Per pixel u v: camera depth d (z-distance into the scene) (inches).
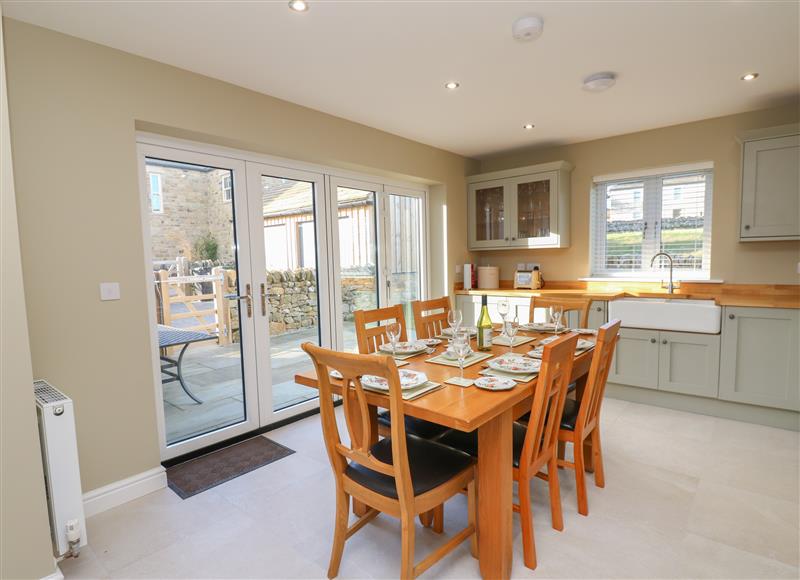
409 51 92.5
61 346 82.1
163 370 105.1
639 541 73.5
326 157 130.3
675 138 148.3
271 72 101.3
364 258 156.9
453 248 185.0
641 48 92.9
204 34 83.8
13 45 76.1
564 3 76.0
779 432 116.7
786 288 133.0
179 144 105.2
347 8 76.1
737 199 138.4
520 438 77.1
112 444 88.9
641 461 101.7
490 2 75.2
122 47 88.1
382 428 84.6
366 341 96.6
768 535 74.3
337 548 66.4
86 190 84.7
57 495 69.1
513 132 153.5
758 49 94.0
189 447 108.2
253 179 120.8
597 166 165.2
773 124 131.8
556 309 119.2
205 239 111.5
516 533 76.8
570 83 110.9
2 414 61.4
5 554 61.9
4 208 61.3
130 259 90.8
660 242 158.6
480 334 92.5
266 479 98.2
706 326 126.0
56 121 81.0
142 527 81.0
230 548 74.9
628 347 140.2
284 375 131.6
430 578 66.4
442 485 62.1
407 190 173.2
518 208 175.5
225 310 116.1
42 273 79.6
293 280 132.5
